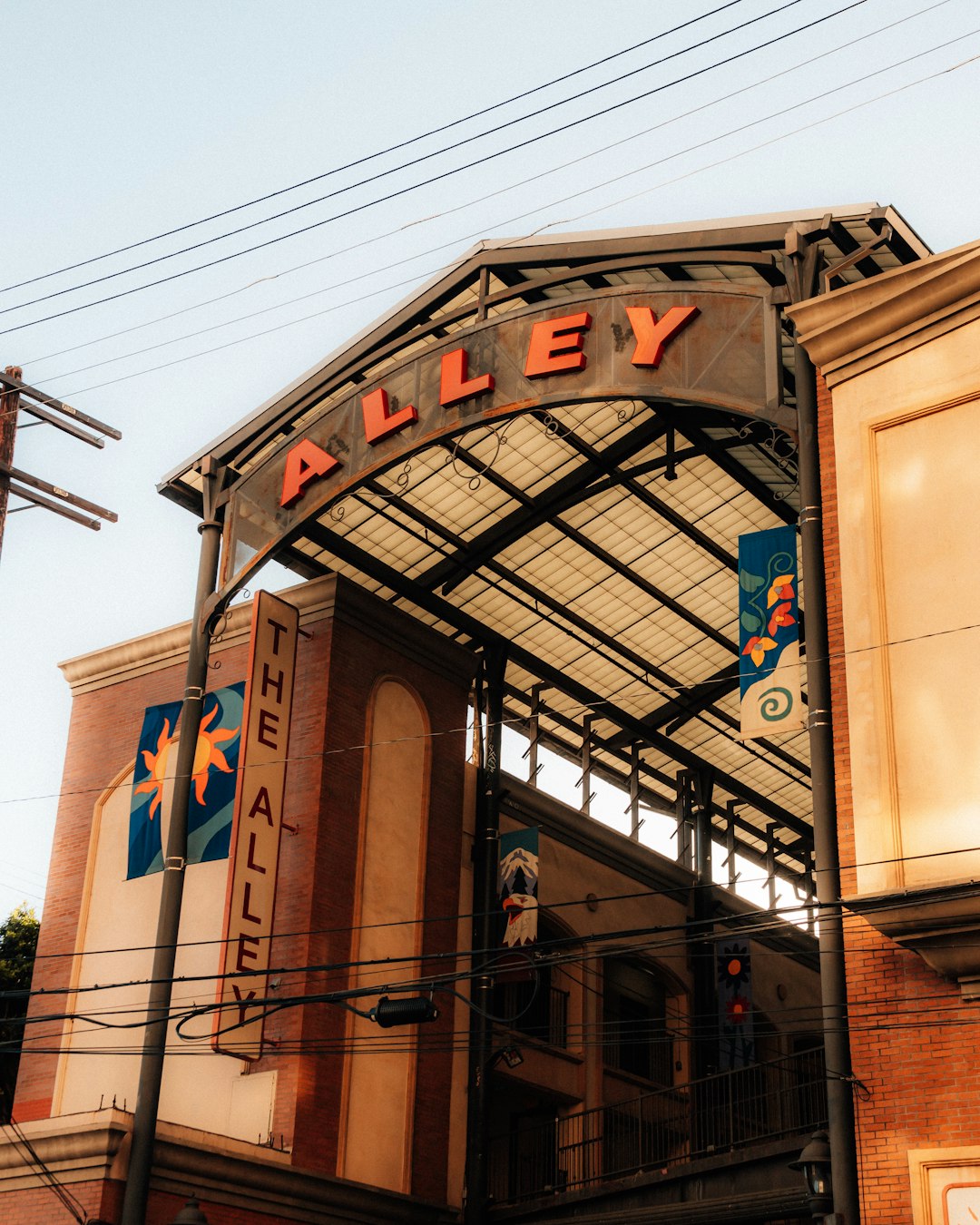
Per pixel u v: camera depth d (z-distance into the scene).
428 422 23.64
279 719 25.92
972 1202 15.70
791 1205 21.91
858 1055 16.91
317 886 25.42
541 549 28.77
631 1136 29.91
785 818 36.94
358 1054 25.42
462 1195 26.39
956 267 18.45
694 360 21.11
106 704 30.19
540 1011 29.64
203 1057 25.44
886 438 18.77
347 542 28.08
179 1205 22.14
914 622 17.80
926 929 16.42
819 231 20.78
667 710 33.06
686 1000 32.81
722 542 29.27
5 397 23.88
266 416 25.97
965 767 16.86
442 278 24.52
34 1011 27.97
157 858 26.72
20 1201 22.20
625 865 32.56
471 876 28.72
